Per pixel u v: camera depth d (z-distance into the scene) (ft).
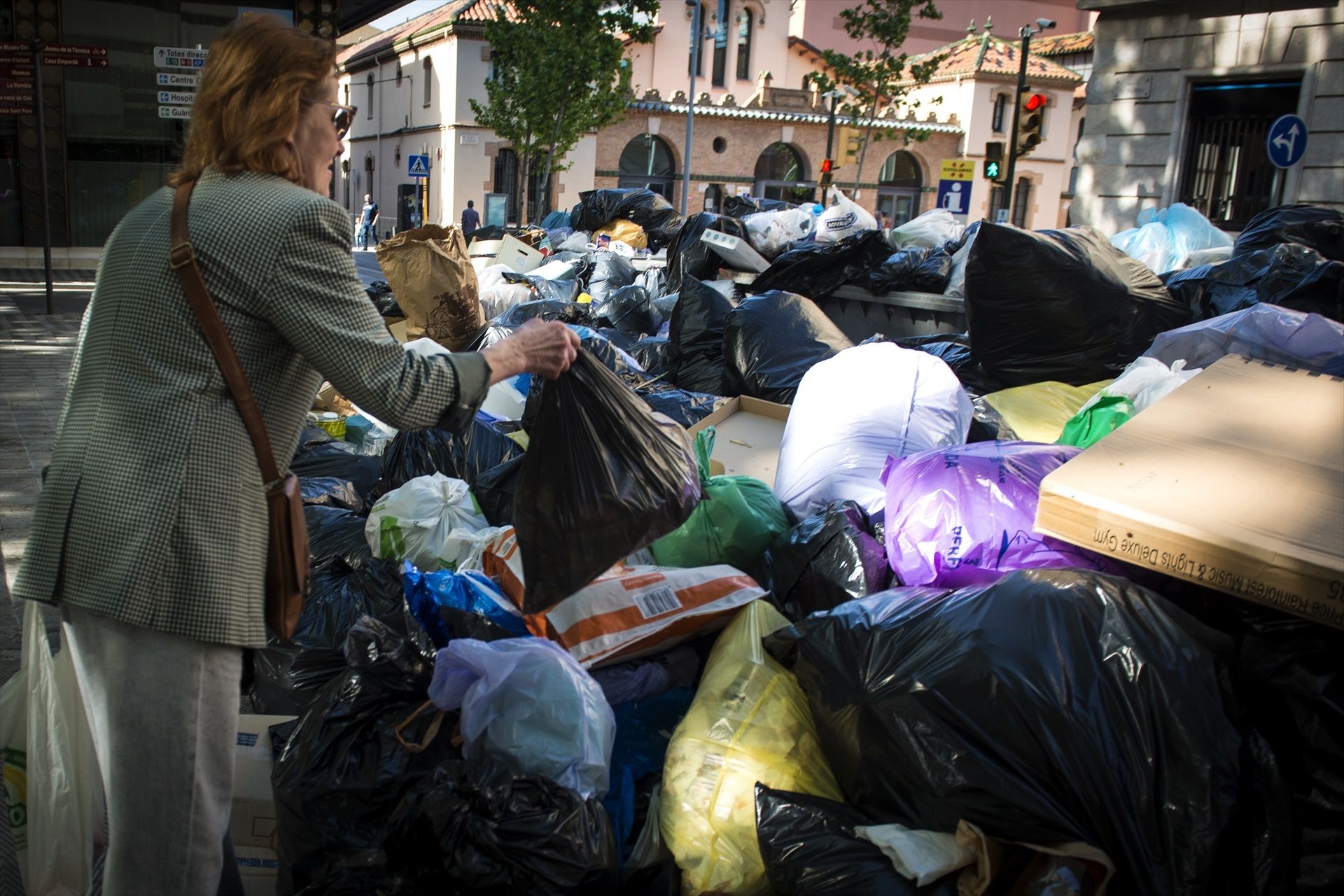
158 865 5.90
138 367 5.77
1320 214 18.56
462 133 118.32
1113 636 7.37
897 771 7.36
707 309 19.63
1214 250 21.27
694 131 130.93
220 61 6.02
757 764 7.93
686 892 7.68
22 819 8.05
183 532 5.64
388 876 7.44
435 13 139.23
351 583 10.69
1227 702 7.22
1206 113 45.70
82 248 60.90
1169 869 6.64
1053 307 15.40
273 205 5.78
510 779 7.45
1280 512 7.67
